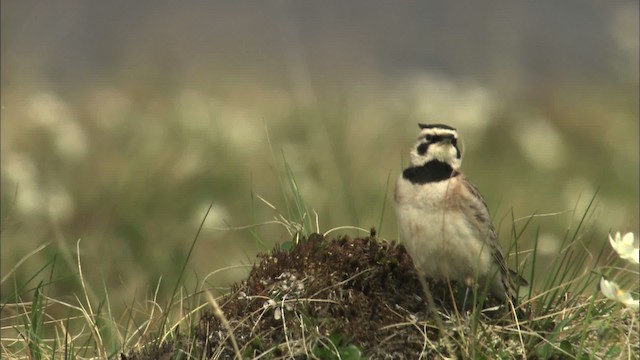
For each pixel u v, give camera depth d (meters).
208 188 14.49
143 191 14.07
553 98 21.58
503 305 8.08
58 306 11.52
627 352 7.63
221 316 7.19
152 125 16.33
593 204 14.88
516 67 24.19
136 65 23.33
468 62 28.27
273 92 22.17
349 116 18.00
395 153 17.06
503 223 14.49
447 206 8.19
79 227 13.35
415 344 7.59
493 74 23.69
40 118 15.76
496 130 17.88
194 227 13.43
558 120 19.50
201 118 16.20
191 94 18.44
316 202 13.39
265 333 7.59
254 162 15.48
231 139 15.74
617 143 18.47
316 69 26.88
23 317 9.61
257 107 19.91
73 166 14.71
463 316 7.92
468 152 17.20
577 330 7.90
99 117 17.23
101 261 12.65
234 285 8.14
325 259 8.00
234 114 18.20
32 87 20.00
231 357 7.55
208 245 13.28
